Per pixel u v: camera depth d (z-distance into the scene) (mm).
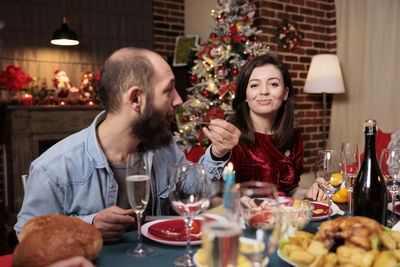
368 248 676
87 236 714
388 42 3990
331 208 1051
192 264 740
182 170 792
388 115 4020
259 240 570
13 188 3811
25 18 4312
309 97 4426
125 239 913
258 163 1787
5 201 4086
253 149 1799
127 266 747
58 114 4004
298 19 4273
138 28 5051
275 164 1795
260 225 573
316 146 4523
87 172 1113
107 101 1066
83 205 1112
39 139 3928
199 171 794
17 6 4262
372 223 727
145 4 5086
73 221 749
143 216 1117
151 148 1113
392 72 3977
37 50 4395
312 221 1032
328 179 1008
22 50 4309
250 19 3777
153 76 1032
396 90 3963
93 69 4762
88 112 4172
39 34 4398
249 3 3715
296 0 4246
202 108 3605
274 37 4090
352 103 4344
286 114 1877
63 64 4559
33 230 712
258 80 1810
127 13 4969
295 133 1956
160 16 5254
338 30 4402
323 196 1336
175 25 5371
